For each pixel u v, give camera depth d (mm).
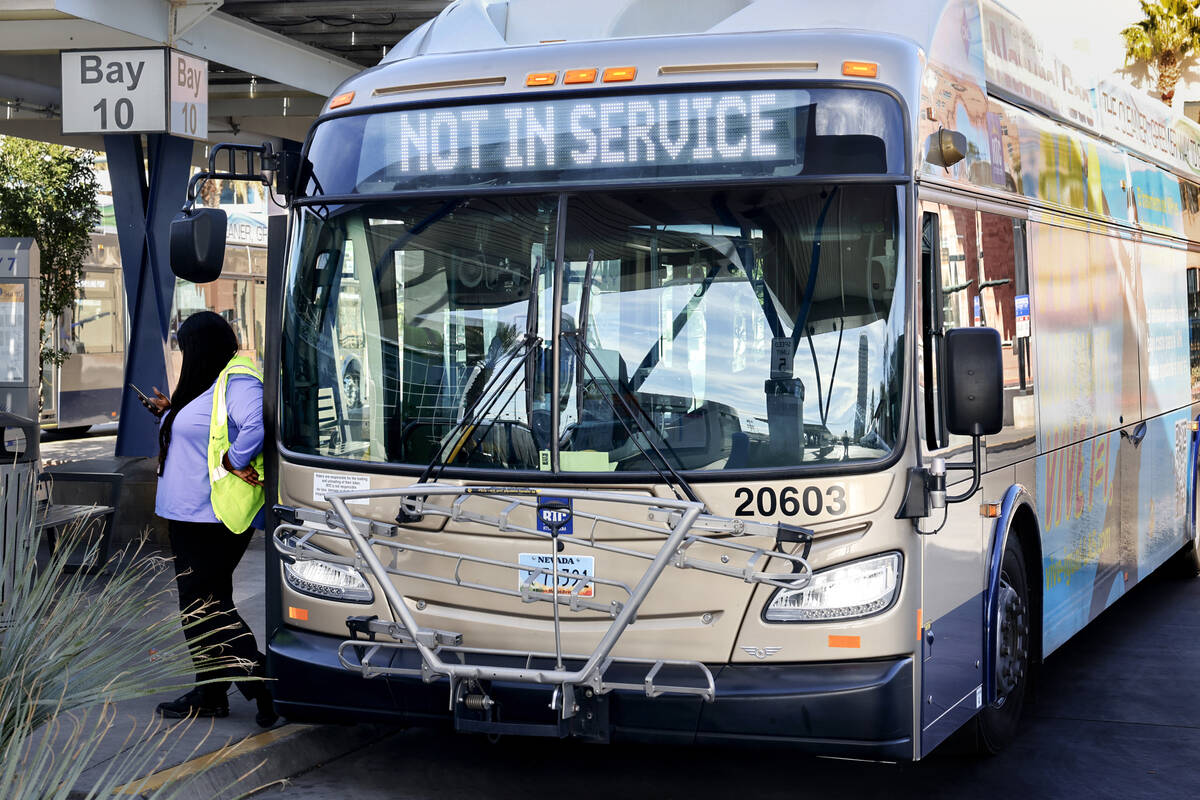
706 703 5000
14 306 12070
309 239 5730
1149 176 9820
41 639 4336
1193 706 7613
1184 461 10766
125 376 14117
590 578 4984
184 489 6203
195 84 13625
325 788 5914
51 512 9438
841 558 5016
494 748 6582
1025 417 6633
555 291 5293
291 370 5746
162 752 5723
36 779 3740
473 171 5484
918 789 6098
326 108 5805
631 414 5172
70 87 13188
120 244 14203
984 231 6121
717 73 5312
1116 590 8578
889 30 5641
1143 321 9391
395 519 5434
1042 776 6320
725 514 5062
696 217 5219
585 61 5457
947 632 5473
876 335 5070
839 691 4938
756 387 5121
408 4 13727
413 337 5496
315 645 5609
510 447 5281
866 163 5148
